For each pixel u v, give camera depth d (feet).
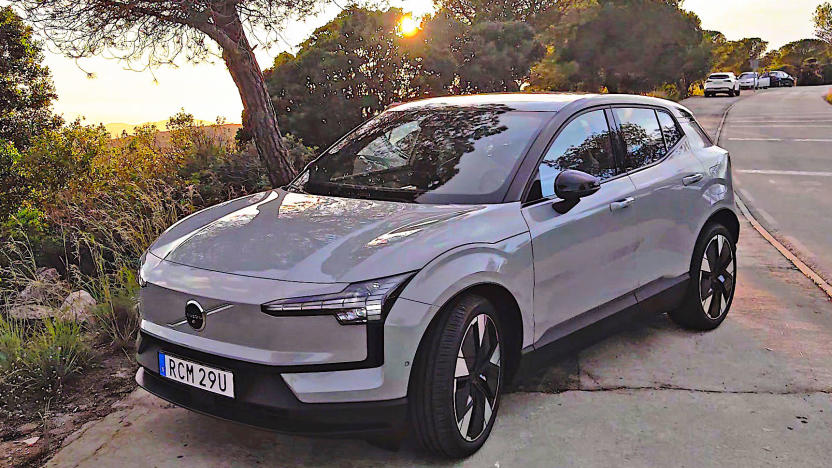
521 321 11.74
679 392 13.48
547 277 12.14
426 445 10.57
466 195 12.22
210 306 10.12
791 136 79.51
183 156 31.91
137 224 20.80
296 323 9.66
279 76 49.32
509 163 12.59
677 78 124.36
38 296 17.85
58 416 12.77
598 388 13.67
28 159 38.91
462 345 10.60
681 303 16.26
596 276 13.30
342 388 9.68
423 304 10.03
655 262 14.96
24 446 11.66
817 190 42.14
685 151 16.46
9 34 55.16
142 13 22.89
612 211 13.53
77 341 14.92
